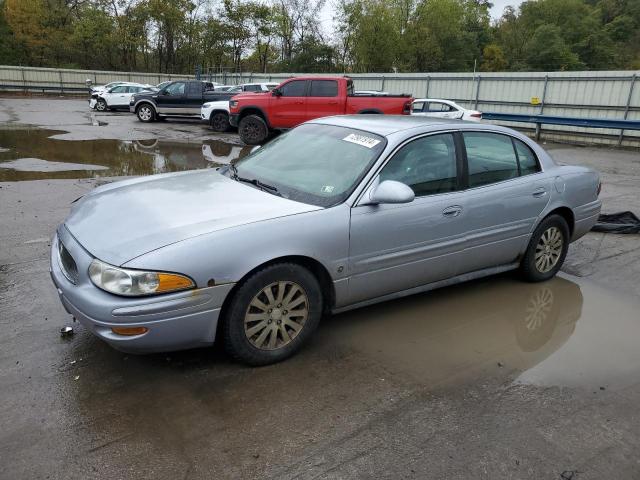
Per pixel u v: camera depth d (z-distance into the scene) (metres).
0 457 2.45
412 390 3.12
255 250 3.08
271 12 53.91
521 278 4.93
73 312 3.04
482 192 4.20
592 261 5.67
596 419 2.91
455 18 56.38
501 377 3.31
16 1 48.78
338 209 3.45
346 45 51.94
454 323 4.05
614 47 68.81
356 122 4.30
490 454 2.59
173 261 2.87
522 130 22.69
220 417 2.80
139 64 55.00
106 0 51.78
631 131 19.09
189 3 54.00
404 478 2.41
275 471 2.43
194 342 3.04
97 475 2.37
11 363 3.24
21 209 6.80
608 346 3.78
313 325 3.45
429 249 3.91
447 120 4.40
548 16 68.94
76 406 2.85
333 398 3.01
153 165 10.89
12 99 33.75
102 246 3.03
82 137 15.23
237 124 15.06
